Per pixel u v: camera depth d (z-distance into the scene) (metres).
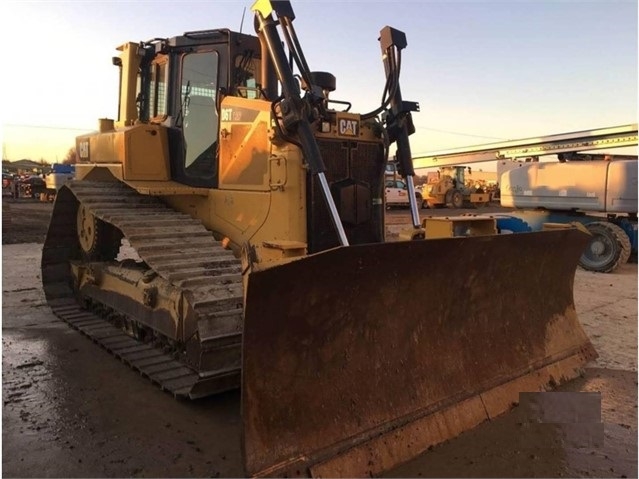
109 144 5.95
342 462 3.22
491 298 4.52
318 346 3.35
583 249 5.43
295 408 3.21
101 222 6.61
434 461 3.54
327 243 4.83
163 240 4.84
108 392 4.64
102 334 5.90
